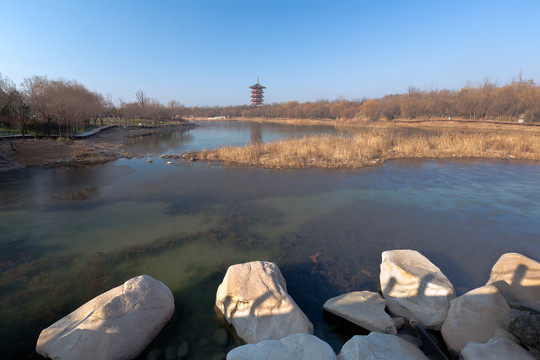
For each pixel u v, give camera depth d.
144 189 11.01
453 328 3.52
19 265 5.56
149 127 45.59
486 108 44.72
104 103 54.22
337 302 4.17
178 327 3.90
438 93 64.06
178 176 13.23
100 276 5.17
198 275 5.21
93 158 17.78
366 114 60.84
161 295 4.02
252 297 3.86
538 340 3.02
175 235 6.93
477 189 10.86
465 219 7.95
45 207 8.92
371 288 4.82
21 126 21.19
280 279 4.49
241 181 12.25
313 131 41.16
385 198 9.84
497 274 4.44
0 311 4.23
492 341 3.13
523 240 6.66
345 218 8.07
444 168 14.62
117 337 3.30
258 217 8.15
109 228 7.34
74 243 6.50
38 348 3.36
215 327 3.91
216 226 7.51
